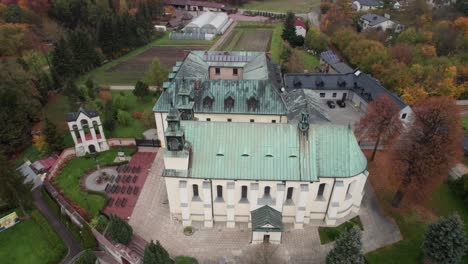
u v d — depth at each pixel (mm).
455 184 66750
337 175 54500
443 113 57750
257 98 75125
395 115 73438
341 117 98188
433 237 49812
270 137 55656
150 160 77312
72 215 60906
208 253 55406
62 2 174500
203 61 99125
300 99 73125
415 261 53500
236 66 98688
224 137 55969
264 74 85812
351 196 59406
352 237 45375
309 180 53781
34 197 68875
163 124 79125
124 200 65500
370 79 102250
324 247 56250
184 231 59031
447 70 108938
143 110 102125
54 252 57125
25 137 83500
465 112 100625
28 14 155750
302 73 111000
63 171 73812
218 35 179125
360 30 167875
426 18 162250
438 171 56469
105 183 70438
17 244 58719
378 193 67438
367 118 74188
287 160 54812
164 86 79062
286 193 57188
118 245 53938
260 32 182625
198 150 55812
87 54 132625
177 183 57031
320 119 67750
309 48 151000
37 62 118188
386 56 117062
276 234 55312
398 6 184625
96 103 96250
